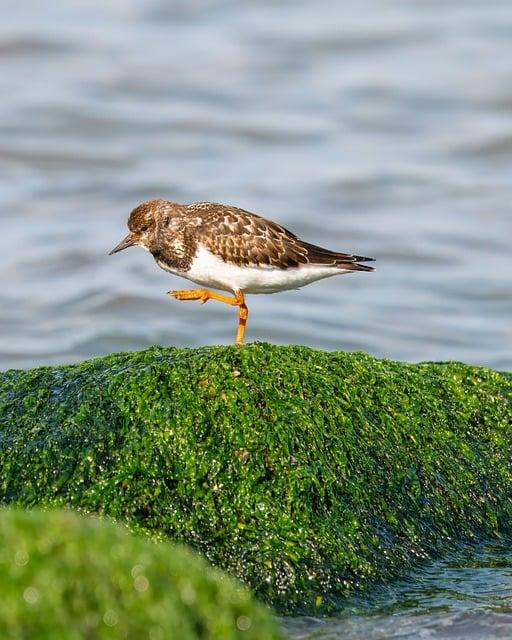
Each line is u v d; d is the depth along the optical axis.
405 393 9.48
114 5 32.91
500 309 19.83
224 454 8.37
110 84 28.33
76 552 5.44
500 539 9.08
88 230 21.89
